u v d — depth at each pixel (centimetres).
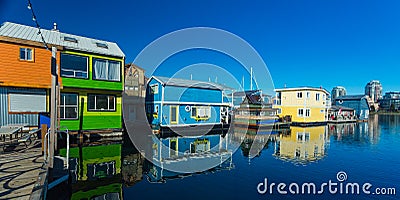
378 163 994
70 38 1428
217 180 752
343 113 4066
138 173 792
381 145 1470
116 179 725
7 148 803
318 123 3109
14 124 1089
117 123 1447
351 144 1505
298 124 2919
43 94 1208
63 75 1259
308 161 1023
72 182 676
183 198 605
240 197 624
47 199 537
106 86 1398
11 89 1121
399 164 975
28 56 1174
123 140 1377
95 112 1361
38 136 1022
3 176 527
